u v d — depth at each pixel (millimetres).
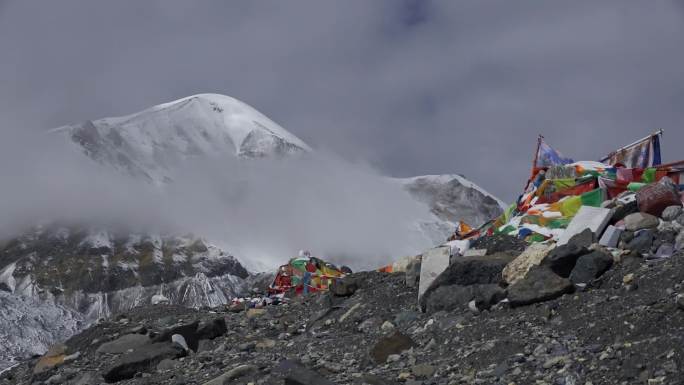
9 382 30000
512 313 22453
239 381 20750
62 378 28000
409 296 28781
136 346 29641
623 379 15750
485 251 29594
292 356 24562
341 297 32094
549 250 25344
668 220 27109
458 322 23438
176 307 36938
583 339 18609
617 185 34250
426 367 19719
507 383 17281
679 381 14883
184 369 25141
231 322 32281
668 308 18438
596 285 22656
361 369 21891
